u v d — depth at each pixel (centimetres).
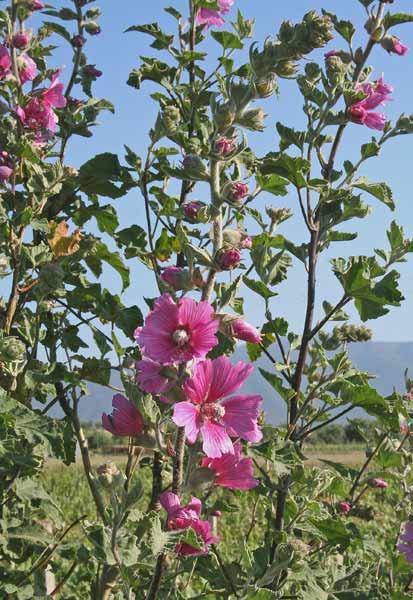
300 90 386
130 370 284
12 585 328
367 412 374
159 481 363
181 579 394
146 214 397
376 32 395
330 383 382
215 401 234
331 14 405
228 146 235
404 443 509
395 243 404
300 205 380
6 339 314
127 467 362
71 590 573
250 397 235
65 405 370
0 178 370
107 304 380
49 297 389
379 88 403
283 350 393
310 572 332
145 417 233
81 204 417
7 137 377
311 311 384
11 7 377
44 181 365
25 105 375
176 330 230
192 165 239
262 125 238
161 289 244
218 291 275
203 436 225
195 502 236
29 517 354
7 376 339
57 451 303
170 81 437
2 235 353
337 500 449
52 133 394
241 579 348
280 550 267
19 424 302
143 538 230
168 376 232
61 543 349
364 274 370
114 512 223
